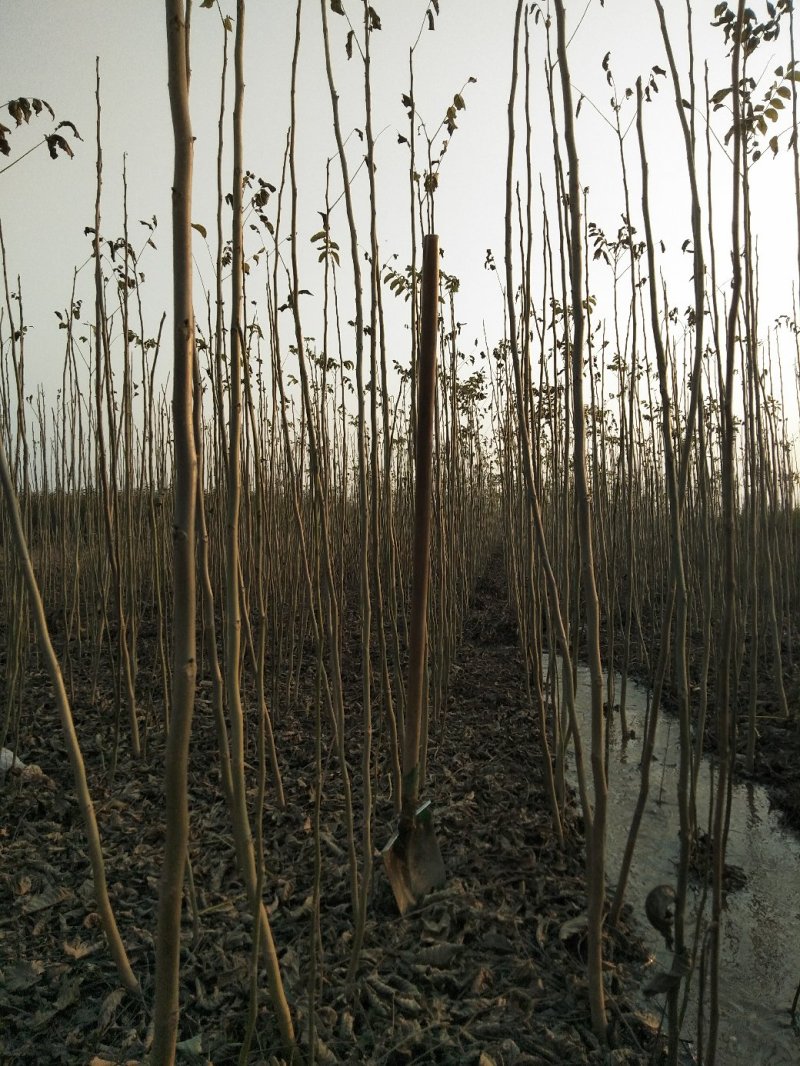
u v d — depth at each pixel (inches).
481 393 263.7
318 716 69.4
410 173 105.7
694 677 213.5
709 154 78.5
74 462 204.4
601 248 136.9
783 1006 85.7
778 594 246.8
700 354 69.8
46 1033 76.8
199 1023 78.0
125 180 135.0
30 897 99.7
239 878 106.0
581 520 66.5
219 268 97.0
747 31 74.1
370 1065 73.0
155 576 149.3
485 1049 75.3
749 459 147.7
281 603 175.0
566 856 118.2
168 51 42.3
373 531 106.5
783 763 158.2
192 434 43.3
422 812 92.1
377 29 85.0
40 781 135.0
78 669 207.5
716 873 62.9
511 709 190.4
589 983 77.0
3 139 66.5
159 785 135.0
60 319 182.1
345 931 94.0
